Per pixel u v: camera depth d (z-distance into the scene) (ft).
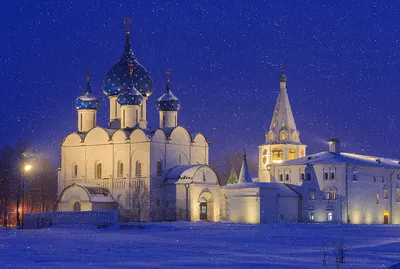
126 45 440.45
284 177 412.57
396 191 428.15
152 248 214.90
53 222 358.43
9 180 498.28
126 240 252.83
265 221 371.56
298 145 445.78
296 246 223.10
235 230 308.40
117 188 406.82
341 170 393.29
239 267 159.94
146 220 392.68
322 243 235.20
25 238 267.59
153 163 400.26
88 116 435.53
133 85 424.46
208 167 401.29
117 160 410.72
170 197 399.44
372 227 327.26
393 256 187.73
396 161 452.35
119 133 410.52
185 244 231.50
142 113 431.43
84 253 197.67
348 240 247.29
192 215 391.45
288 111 451.94
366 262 171.94
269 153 447.01
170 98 435.53
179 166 410.52
